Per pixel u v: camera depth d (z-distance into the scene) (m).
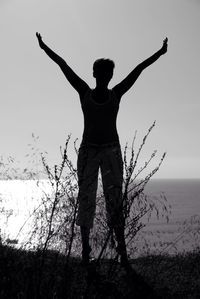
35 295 2.70
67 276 2.78
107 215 2.92
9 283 2.75
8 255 2.81
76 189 2.62
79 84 4.23
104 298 2.99
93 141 4.04
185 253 4.79
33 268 2.75
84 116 4.18
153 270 4.05
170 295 3.64
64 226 2.64
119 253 2.85
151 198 2.62
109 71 4.09
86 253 3.32
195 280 4.09
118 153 4.04
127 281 3.44
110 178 3.94
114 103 4.12
